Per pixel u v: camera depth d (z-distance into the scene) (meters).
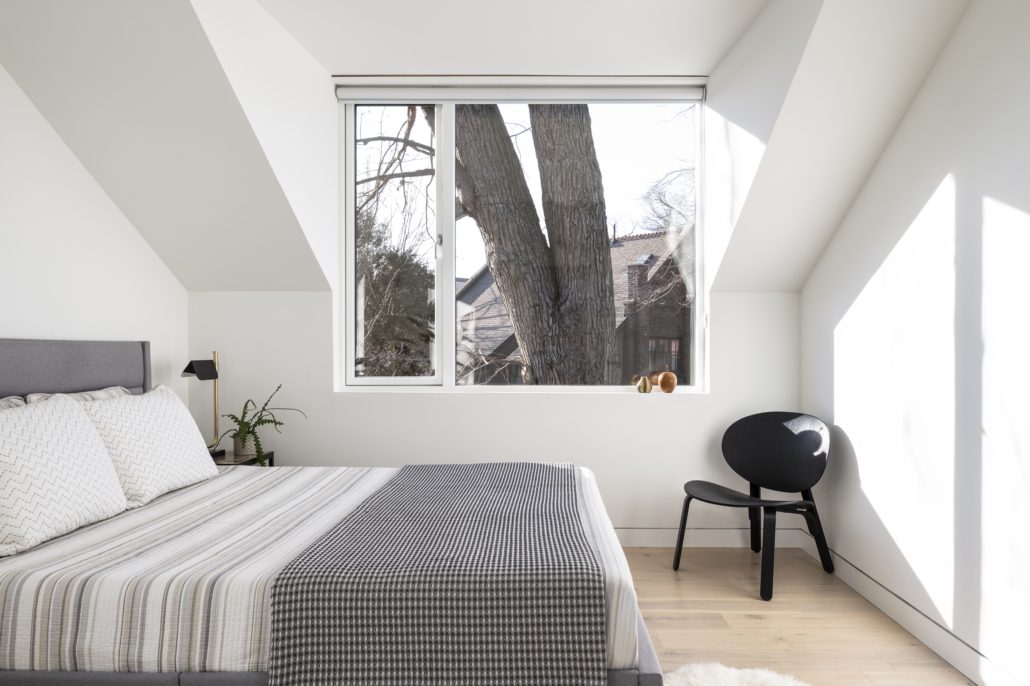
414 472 2.66
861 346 2.81
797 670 2.16
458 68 3.31
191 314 3.46
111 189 2.87
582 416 3.45
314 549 1.67
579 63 3.25
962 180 2.15
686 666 2.11
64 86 2.47
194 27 2.31
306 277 3.37
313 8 2.72
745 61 2.93
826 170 2.78
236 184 2.88
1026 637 1.85
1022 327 1.87
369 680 1.46
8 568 1.59
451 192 3.56
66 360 2.49
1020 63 1.89
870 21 2.26
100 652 1.51
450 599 1.47
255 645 1.50
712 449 3.45
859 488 2.83
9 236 2.37
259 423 3.31
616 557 1.64
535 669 1.46
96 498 1.96
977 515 2.06
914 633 2.41
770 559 2.75
